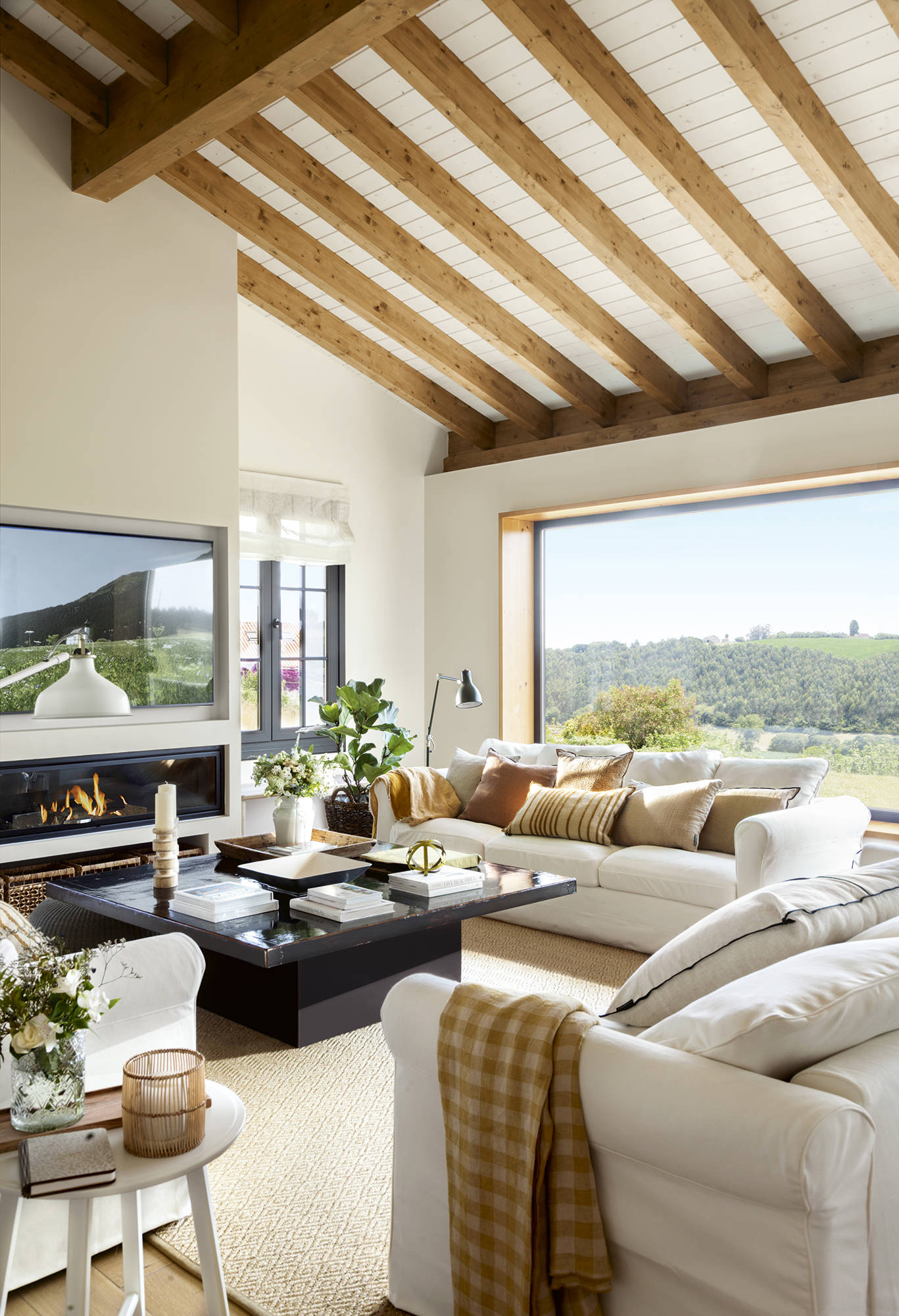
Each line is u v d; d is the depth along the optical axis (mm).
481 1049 1670
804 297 4688
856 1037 1520
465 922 4848
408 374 6457
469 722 6742
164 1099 1579
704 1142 1367
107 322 4715
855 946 1698
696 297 5004
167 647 4953
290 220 5262
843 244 4445
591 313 5250
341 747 5945
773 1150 1287
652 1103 1448
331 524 6371
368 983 3531
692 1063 1485
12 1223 1620
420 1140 1860
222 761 5191
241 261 5602
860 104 3691
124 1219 1827
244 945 2867
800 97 3623
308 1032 3344
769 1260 1325
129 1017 2123
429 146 4449
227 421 5168
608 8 3537
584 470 6145
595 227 4461
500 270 4887
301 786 4039
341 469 6508
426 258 5188
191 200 5039
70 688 2627
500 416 6828
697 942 1920
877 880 2100
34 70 4242
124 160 4312
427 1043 1790
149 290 4871
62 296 4566
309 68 3652
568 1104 1551
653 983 1968
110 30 3906
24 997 1650
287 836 4051
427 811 5230
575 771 4945
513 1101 1599
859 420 4961
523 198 4660
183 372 4996
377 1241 2217
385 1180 2486
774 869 3799
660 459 5777
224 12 3684
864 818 4328
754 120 3875
